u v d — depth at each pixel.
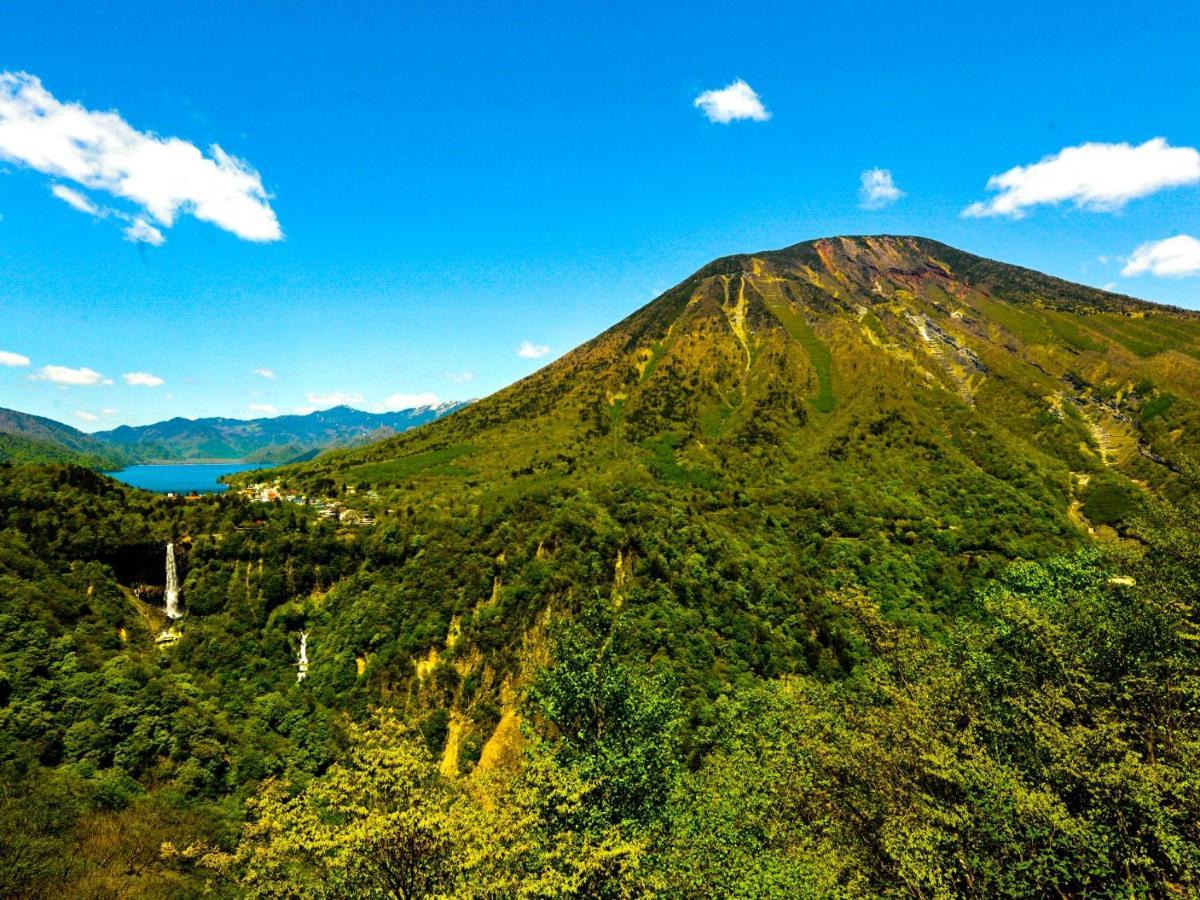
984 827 22.47
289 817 24.36
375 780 22.98
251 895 25.08
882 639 37.72
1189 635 30.27
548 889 20.67
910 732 27.62
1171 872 20.45
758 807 34.03
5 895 34.22
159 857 41.34
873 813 27.00
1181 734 24.72
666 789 33.75
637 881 24.38
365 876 21.39
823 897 24.55
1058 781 23.25
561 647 40.69
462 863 20.81
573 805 26.44
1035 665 31.05
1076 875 20.23
